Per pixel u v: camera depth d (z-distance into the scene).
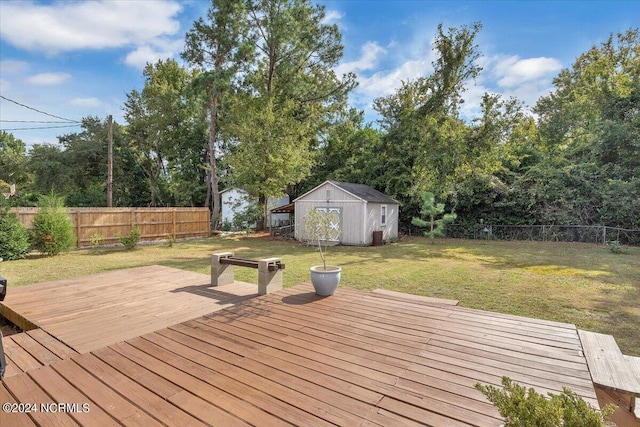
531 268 8.73
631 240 13.51
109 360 2.86
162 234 15.16
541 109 21.92
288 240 15.96
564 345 3.22
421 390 2.38
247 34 17.33
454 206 16.98
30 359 2.91
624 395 2.46
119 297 4.93
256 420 2.02
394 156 18.59
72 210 12.15
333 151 22.08
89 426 1.97
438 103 15.39
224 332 3.53
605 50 16.80
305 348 3.12
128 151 25.23
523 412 1.45
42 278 7.22
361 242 14.23
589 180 14.70
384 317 4.04
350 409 2.14
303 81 18.86
